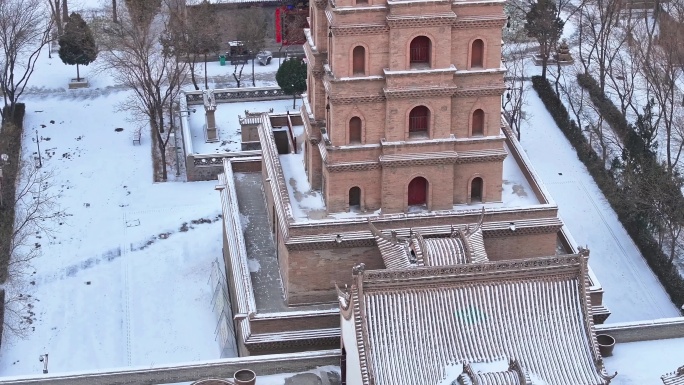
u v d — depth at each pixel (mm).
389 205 84312
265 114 99875
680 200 100812
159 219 111250
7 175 114562
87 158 122938
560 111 129375
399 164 82688
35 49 148250
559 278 73750
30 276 101688
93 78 141625
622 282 101250
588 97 132625
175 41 126750
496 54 81750
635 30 137875
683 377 70625
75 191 116000
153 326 95125
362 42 79562
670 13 141125
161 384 76812
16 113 129875
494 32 81000
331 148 82000
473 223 84688
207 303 98188
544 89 134875
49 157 122812
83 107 134625
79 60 137250
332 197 84125
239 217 93625
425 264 77938
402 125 81875
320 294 84375
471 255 78312
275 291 86188
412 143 82250
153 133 128750
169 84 130375
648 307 97875
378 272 70875
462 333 71875
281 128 99438
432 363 70812
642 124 113688
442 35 79500
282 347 81188
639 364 78500
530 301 73188
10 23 131875
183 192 116375
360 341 70500
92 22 149625
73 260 104375
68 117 132125
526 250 86812
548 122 129125
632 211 105562
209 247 106375
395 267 79312
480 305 72625
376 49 79938
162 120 124625
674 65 123625
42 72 143250
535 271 73125
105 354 91562
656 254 102562
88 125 130500
